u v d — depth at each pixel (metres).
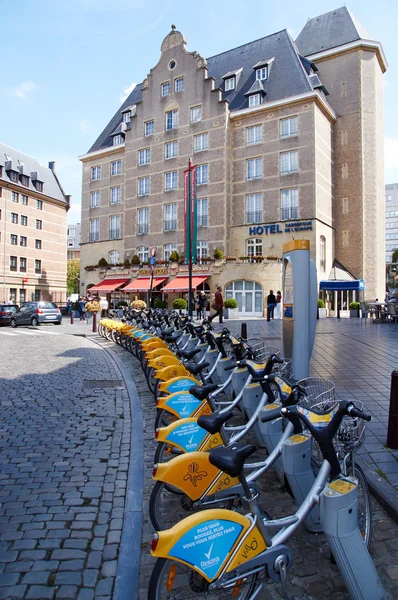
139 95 42.34
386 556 2.90
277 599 2.55
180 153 34.69
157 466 2.94
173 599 2.21
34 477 4.20
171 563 2.15
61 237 56.31
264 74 33.31
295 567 2.83
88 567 2.86
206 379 6.10
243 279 29.14
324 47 35.47
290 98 29.86
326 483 2.55
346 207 33.25
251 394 4.41
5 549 3.02
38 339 17.09
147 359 7.40
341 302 32.28
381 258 35.66
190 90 34.25
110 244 39.91
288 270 7.04
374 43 33.44
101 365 10.62
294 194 30.03
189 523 2.11
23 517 3.45
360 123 33.03
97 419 6.13
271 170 30.86
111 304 37.03
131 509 3.60
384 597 2.42
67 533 3.25
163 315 12.80
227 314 27.14
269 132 31.08
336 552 2.39
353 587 2.38
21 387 8.07
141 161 37.44
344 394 6.97
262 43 36.25
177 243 34.69
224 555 2.12
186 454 3.03
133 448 4.99
